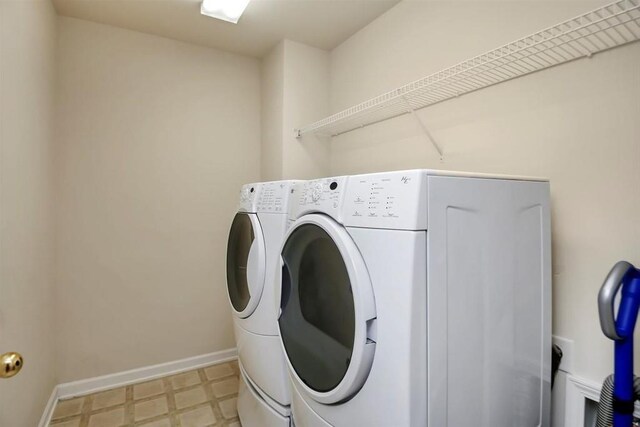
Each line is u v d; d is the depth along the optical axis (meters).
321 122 2.31
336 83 2.66
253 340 1.63
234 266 1.91
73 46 2.24
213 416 2.00
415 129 1.95
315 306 1.16
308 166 2.67
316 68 2.70
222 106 2.75
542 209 1.20
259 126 2.90
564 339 1.28
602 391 1.08
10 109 1.34
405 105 1.87
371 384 0.92
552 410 1.32
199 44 2.64
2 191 1.25
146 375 2.46
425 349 0.86
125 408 2.08
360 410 0.95
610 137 1.16
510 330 1.09
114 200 2.37
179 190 2.59
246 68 2.85
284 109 2.57
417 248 0.84
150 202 2.49
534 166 1.37
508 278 1.08
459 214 0.94
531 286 1.16
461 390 0.95
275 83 2.67
